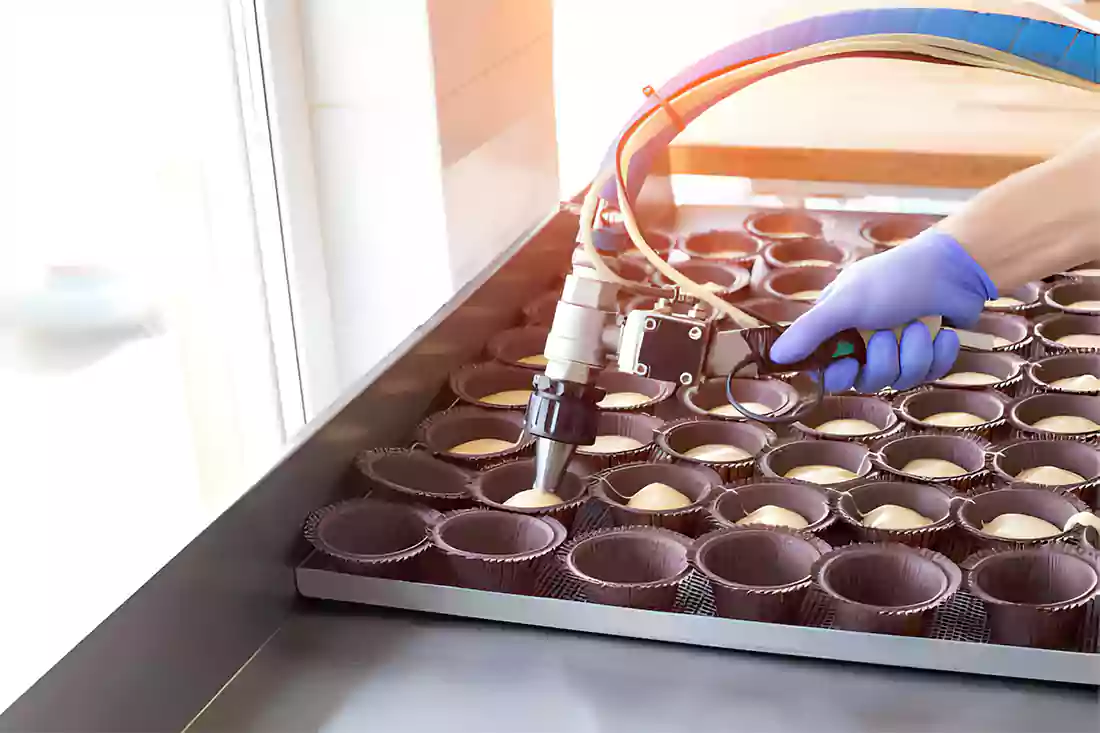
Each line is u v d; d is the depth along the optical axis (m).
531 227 1.68
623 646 0.90
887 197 1.80
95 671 0.74
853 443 1.20
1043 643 0.87
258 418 1.77
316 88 1.55
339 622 0.94
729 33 1.85
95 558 1.52
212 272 1.72
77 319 1.73
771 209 1.84
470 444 1.23
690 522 1.07
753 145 1.80
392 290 1.64
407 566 0.98
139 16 1.63
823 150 1.78
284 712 0.83
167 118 1.66
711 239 1.73
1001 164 1.73
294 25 1.52
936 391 1.31
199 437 1.78
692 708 0.82
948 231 0.99
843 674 0.86
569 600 0.92
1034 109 1.85
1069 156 0.99
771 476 1.13
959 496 1.07
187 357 1.76
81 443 1.76
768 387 1.34
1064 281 1.56
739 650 0.89
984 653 0.84
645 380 1.37
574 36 1.93
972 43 0.92
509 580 0.97
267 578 0.92
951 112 1.84
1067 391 1.28
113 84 1.66
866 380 0.97
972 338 1.02
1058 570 0.94
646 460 1.21
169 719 0.81
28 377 1.73
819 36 0.93
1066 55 0.92
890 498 1.10
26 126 1.67
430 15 1.48
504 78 1.74
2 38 1.63
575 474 1.10
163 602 0.79
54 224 1.70
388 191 1.58
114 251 1.72
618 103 1.96
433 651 0.89
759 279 1.62
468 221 1.66
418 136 1.54
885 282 0.95
